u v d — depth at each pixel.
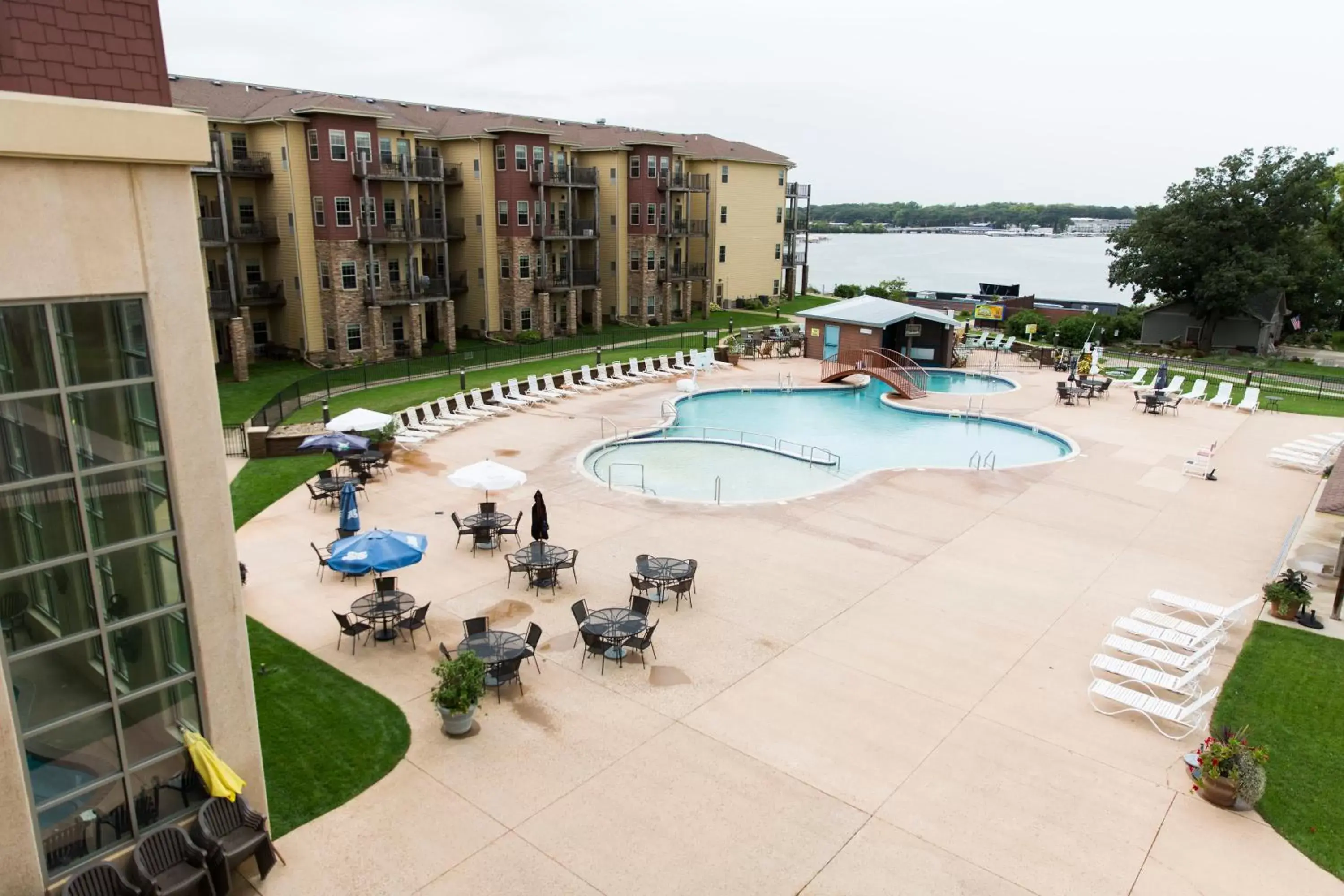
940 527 21.94
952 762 12.14
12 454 7.96
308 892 9.52
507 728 12.73
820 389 41.00
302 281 45.03
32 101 7.46
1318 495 25.52
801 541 20.67
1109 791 11.62
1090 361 43.69
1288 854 10.52
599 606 16.80
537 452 28.28
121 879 8.59
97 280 8.19
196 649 9.42
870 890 9.73
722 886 9.73
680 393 39.16
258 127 44.41
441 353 50.12
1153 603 17.64
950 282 150.00
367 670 14.37
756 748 12.34
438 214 50.28
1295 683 14.51
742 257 74.75
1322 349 67.25
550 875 9.84
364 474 24.16
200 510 9.20
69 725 8.62
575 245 59.22
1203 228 57.41
